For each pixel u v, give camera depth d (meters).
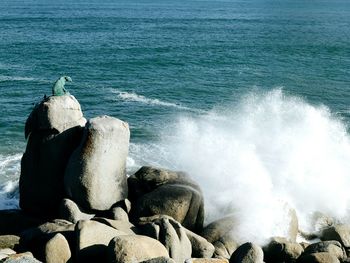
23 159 15.62
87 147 14.02
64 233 12.27
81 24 95.38
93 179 14.05
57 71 48.09
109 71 48.88
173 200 14.23
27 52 58.31
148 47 66.06
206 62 55.91
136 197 15.20
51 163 15.09
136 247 10.96
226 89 42.06
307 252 13.54
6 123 30.42
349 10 186.75
